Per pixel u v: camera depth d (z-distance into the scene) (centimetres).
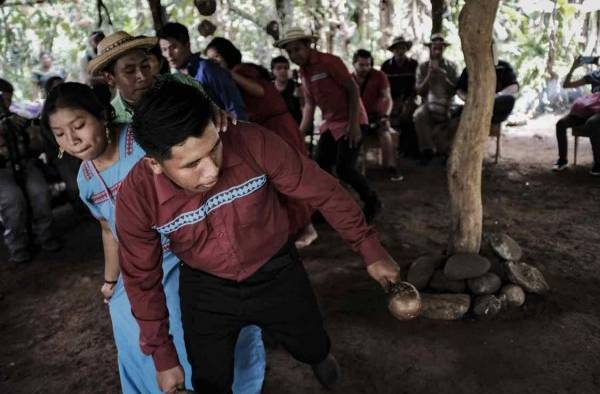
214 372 186
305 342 192
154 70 236
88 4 912
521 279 331
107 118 179
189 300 179
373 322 323
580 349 286
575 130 616
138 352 195
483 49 308
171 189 150
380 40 884
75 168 494
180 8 816
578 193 550
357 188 476
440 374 274
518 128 873
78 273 437
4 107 459
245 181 156
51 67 840
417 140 737
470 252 350
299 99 693
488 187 590
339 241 453
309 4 816
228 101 332
